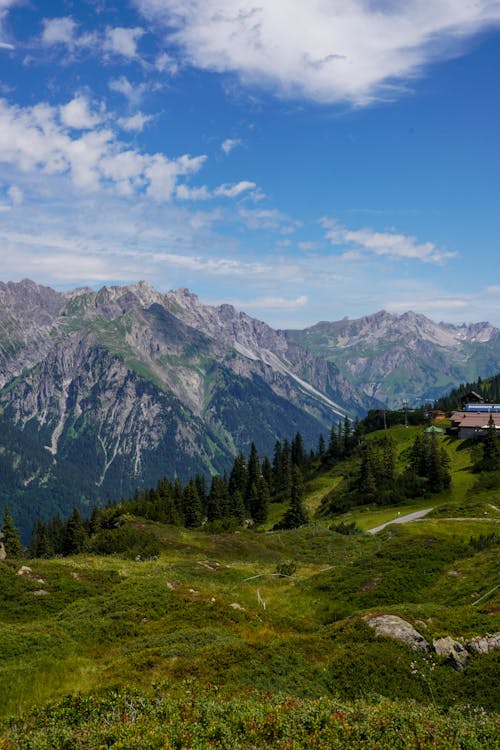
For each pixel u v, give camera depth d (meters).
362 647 27.80
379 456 161.00
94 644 31.95
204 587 47.78
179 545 78.50
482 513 85.88
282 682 24.05
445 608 34.97
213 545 81.94
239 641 28.55
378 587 48.50
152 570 55.88
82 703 20.59
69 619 35.91
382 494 129.75
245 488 175.50
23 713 20.73
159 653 26.95
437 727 18.47
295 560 77.00
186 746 16.86
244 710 19.14
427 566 52.56
